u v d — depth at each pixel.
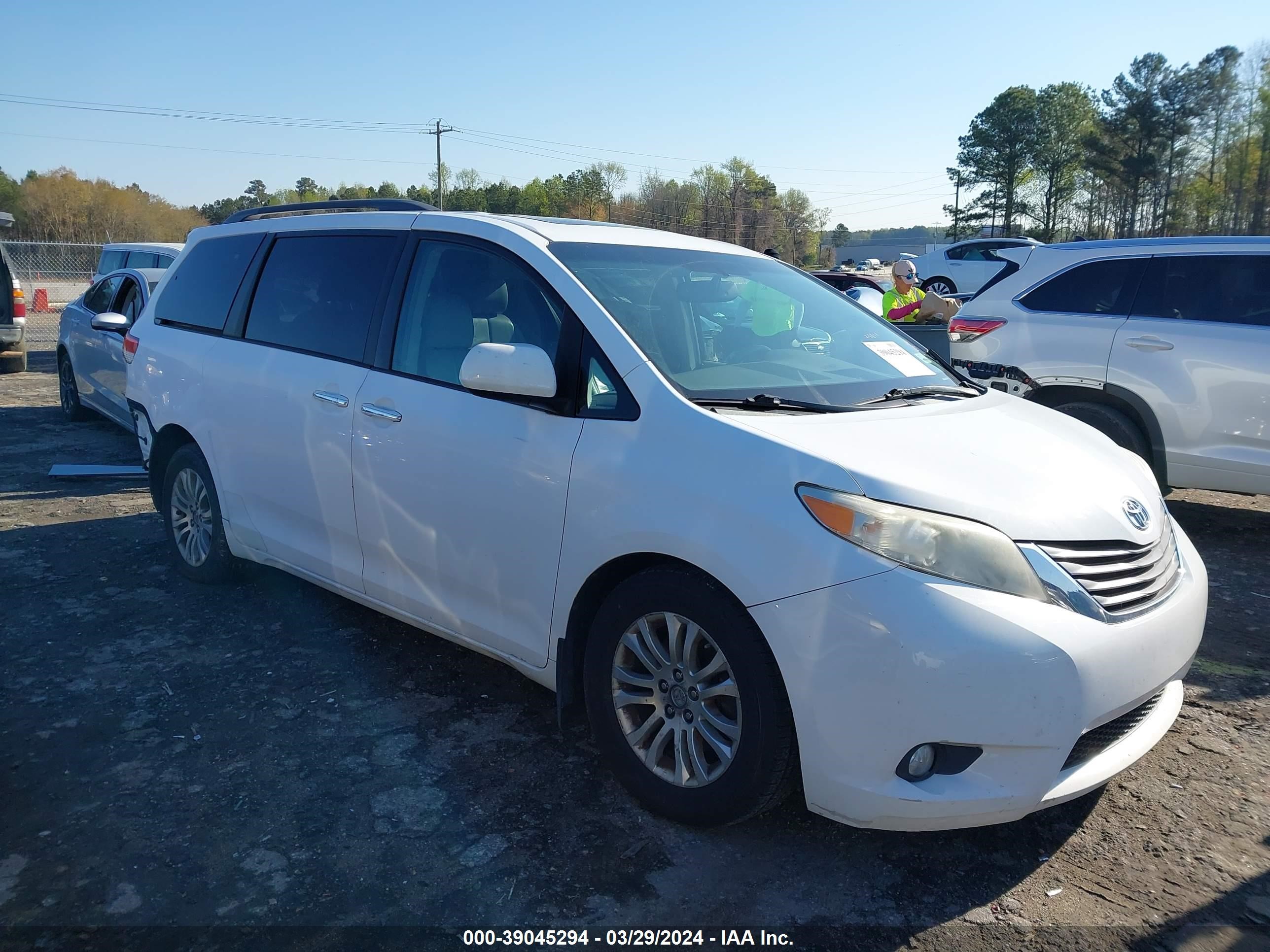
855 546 2.48
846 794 2.52
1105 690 2.51
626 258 3.59
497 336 3.40
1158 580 2.81
